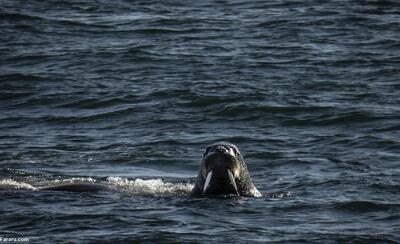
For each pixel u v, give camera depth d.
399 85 104.12
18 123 91.12
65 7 149.88
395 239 51.09
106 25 137.25
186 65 113.56
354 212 57.72
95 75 109.44
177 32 133.00
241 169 62.25
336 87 102.94
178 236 51.12
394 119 89.56
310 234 52.00
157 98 98.12
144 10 149.38
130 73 110.44
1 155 78.56
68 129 89.06
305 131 86.94
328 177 69.31
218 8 151.88
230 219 55.25
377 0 155.75
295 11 147.62
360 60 115.88
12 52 120.06
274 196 62.66
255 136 84.94
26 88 103.56
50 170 73.75
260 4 154.62
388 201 60.62
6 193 62.16
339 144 81.38
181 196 62.06
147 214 56.12
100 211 56.75
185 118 91.56
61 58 117.19
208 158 60.72
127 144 82.81
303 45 124.50
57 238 50.53
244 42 126.62
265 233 52.09
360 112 91.25
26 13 141.75
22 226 53.28
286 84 104.06
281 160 76.19
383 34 132.00
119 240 50.25
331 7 150.38
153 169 75.12
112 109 94.81
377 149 79.38
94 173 73.19
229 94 98.44
